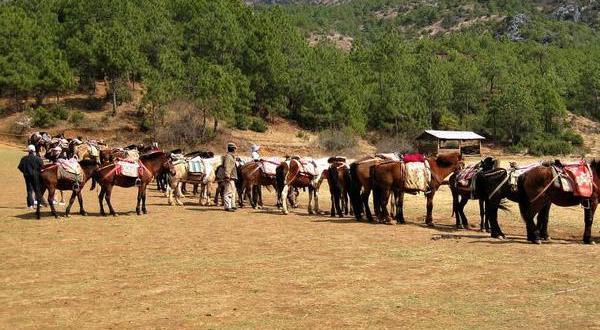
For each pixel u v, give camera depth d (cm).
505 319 813
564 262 1173
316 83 7475
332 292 969
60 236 1502
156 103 6238
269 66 7344
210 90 6312
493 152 7800
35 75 6638
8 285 1042
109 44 6769
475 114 9125
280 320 829
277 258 1237
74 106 7038
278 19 8825
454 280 1036
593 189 1408
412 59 9856
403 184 1694
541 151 7619
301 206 2255
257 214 1948
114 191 2691
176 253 1295
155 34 7725
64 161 1805
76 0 8175
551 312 842
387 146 6769
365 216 1933
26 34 7238
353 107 7312
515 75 10488
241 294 966
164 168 2130
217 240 1452
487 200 1502
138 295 969
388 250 1313
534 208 1418
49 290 1009
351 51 10725
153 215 1889
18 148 5409
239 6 9469
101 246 1377
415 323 803
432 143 6962
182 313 870
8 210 1955
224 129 6644
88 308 904
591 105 10500
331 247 1355
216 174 2072
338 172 1898
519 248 1334
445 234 1549
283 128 7338
